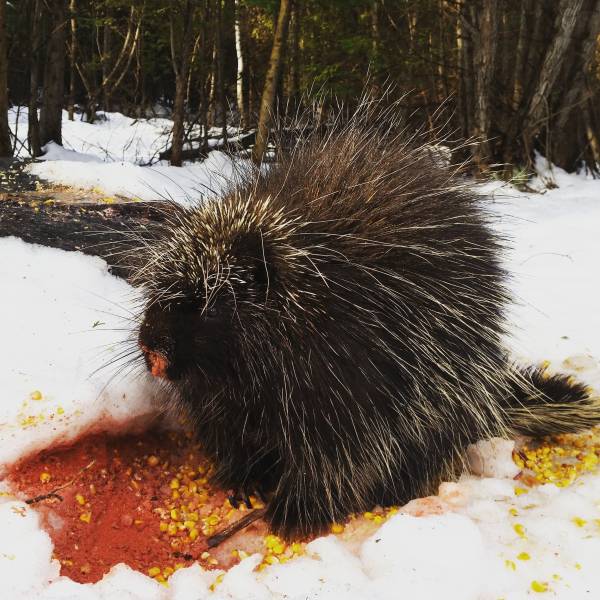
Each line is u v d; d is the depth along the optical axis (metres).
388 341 0.80
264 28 5.04
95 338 0.99
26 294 1.06
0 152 2.11
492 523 0.80
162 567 0.79
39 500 0.81
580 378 1.20
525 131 2.81
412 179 0.90
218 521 0.88
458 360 0.88
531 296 1.50
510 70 2.92
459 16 2.82
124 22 6.00
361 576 0.72
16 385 0.87
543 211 2.22
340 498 0.84
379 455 0.83
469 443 0.94
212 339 0.77
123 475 0.91
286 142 1.08
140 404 0.93
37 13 2.85
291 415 0.79
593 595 0.68
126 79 7.05
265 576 0.72
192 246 0.79
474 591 0.69
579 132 3.04
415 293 0.82
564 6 2.61
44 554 0.72
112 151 4.02
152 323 0.76
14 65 4.07
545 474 0.95
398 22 3.42
